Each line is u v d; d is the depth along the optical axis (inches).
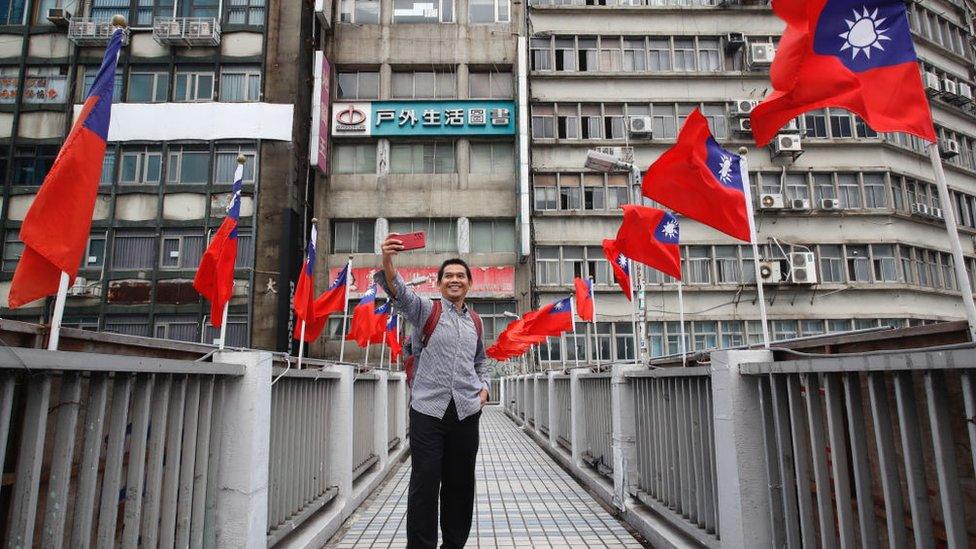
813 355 114.1
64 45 904.9
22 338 88.5
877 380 89.1
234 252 169.9
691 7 1019.3
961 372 73.7
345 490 214.8
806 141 954.7
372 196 966.4
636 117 971.3
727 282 924.0
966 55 1106.7
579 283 470.9
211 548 125.3
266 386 141.2
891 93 101.1
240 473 131.2
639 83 999.6
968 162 1062.4
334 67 1002.1
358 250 958.4
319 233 946.7
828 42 109.0
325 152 955.3
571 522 212.5
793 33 113.2
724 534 128.5
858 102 104.6
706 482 145.6
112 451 93.3
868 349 103.1
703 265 932.0
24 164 873.5
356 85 1008.9
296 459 172.1
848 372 95.2
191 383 116.9
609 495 231.5
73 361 78.9
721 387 130.4
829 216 938.7
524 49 979.3
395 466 345.1
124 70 905.5
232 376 134.6
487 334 932.0
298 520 166.7
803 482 107.6
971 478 81.5
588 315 464.4
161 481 105.0
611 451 238.8
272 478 151.3
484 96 1016.2
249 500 130.2
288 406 165.8
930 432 88.8
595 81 1000.9
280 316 831.1
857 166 952.9
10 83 892.6
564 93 997.8
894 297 914.7
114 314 832.9
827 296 913.5
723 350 135.7
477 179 979.3
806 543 106.0
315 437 192.2
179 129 882.1
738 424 124.2
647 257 221.6
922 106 97.3
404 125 983.6
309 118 968.3
